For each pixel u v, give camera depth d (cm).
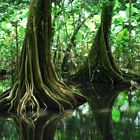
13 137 839
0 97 1064
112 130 862
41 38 1081
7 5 1619
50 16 1095
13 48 1595
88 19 1642
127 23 1611
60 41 1622
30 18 1080
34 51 1067
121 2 1645
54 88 1085
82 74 1491
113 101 1159
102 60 1452
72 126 907
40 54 1080
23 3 1578
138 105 1098
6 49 1628
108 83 1445
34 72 1067
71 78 1504
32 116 1002
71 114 1016
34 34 1071
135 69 1556
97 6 1467
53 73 1101
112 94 1268
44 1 1084
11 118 991
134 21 1609
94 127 895
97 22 1652
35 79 1067
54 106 1055
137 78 1459
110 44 1473
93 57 1473
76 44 1644
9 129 898
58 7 1584
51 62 1097
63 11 1522
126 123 917
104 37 1450
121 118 964
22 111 1032
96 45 1473
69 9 1534
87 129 880
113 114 1004
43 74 1081
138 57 1595
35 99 1050
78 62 1622
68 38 1616
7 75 1636
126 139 802
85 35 1647
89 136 828
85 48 1652
